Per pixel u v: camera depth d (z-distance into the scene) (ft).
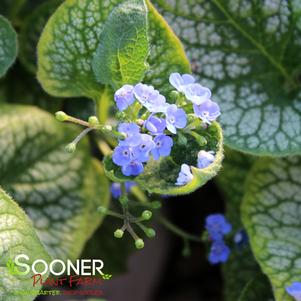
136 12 0.76
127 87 0.74
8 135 0.92
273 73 0.93
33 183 0.93
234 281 0.99
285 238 0.89
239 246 0.98
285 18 0.92
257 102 0.91
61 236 0.92
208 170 0.71
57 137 0.95
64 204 0.93
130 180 0.76
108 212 0.80
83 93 0.89
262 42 0.92
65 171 0.94
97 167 0.97
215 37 0.92
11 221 0.79
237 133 0.88
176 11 0.92
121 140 0.74
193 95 0.75
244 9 0.92
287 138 0.88
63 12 0.84
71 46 0.85
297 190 0.91
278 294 0.85
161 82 0.85
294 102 0.92
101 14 0.84
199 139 0.75
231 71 0.92
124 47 0.77
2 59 0.87
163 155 0.75
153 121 0.73
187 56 0.92
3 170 0.92
